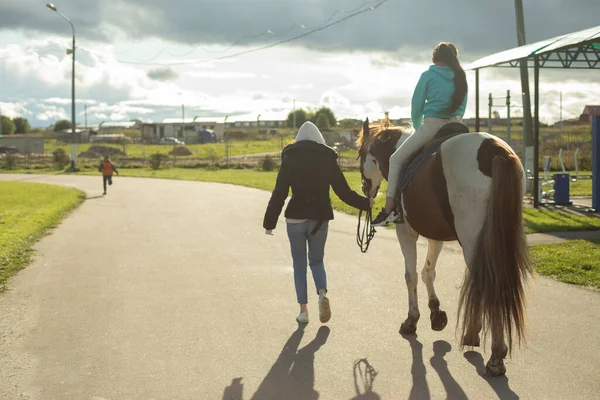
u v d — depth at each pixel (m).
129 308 6.81
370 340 5.55
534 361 4.86
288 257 9.96
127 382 4.65
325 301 5.80
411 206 5.13
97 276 8.62
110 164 24.75
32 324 6.23
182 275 8.60
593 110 14.63
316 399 4.29
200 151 73.94
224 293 7.46
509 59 15.25
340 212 16.20
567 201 15.97
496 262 4.18
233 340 5.62
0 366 5.04
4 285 8.05
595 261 8.38
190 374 4.80
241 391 4.46
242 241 11.72
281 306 6.81
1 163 52.44
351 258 9.66
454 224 4.62
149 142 104.75
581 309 6.29
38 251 10.84
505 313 4.17
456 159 4.57
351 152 53.38
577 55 15.49
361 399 4.27
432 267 5.78
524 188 4.40
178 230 13.42
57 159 50.03
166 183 30.75
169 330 5.96
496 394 4.27
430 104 5.22
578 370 4.65
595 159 14.58
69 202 20.39
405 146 5.31
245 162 48.84
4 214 16.97
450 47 5.29
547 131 52.34
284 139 102.50
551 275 7.79
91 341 5.65
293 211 5.94
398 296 7.14
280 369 4.88
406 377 4.65
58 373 4.86
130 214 16.92
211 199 21.14
